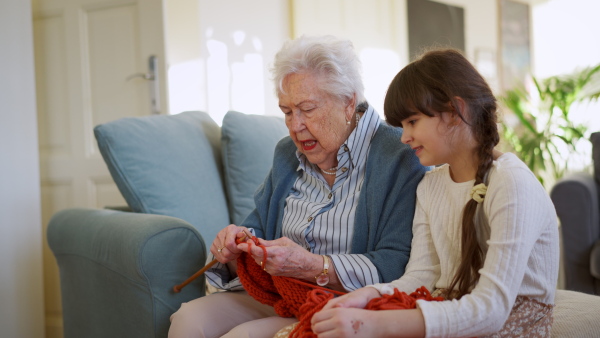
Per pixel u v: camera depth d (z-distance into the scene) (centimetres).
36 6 299
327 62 139
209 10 340
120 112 286
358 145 143
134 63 283
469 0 522
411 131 117
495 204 104
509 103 441
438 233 122
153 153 188
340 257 132
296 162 160
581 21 598
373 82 433
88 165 289
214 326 142
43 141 300
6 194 245
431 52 119
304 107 141
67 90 294
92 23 291
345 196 145
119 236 159
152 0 279
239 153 204
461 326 95
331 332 94
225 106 348
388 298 104
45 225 297
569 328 121
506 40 566
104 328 172
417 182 135
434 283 122
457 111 111
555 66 616
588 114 543
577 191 243
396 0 450
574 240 244
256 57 366
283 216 156
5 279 243
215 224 194
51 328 293
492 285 98
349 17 416
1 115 245
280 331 122
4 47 246
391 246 133
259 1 368
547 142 431
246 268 145
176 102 318
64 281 196
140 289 154
